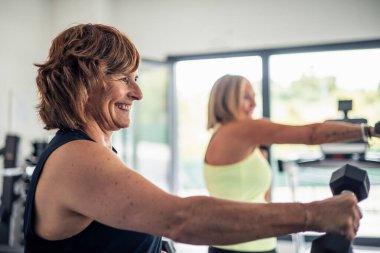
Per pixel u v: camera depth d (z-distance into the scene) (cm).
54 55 85
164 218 65
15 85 412
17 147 342
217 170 171
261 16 413
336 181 78
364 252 368
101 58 83
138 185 67
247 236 64
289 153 415
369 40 388
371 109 392
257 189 170
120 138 467
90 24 88
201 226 64
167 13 440
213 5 427
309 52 411
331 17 394
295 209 65
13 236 361
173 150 455
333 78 405
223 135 168
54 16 453
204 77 449
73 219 75
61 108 82
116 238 81
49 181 74
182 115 460
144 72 462
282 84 422
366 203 364
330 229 63
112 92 85
